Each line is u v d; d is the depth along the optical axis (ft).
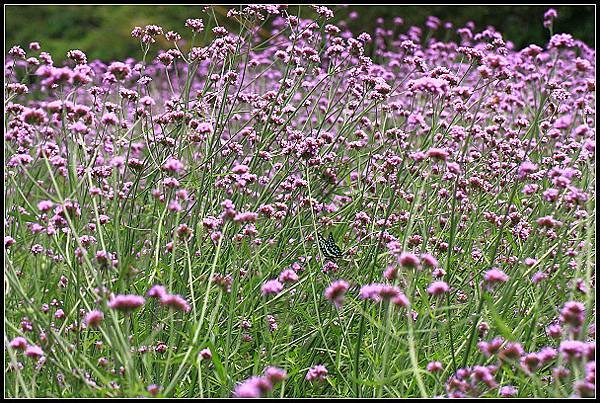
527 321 14.40
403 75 34.73
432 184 19.35
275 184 18.80
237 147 19.65
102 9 66.49
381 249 17.48
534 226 18.01
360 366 15.06
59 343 12.22
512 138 21.50
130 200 19.44
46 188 23.45
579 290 13.85
